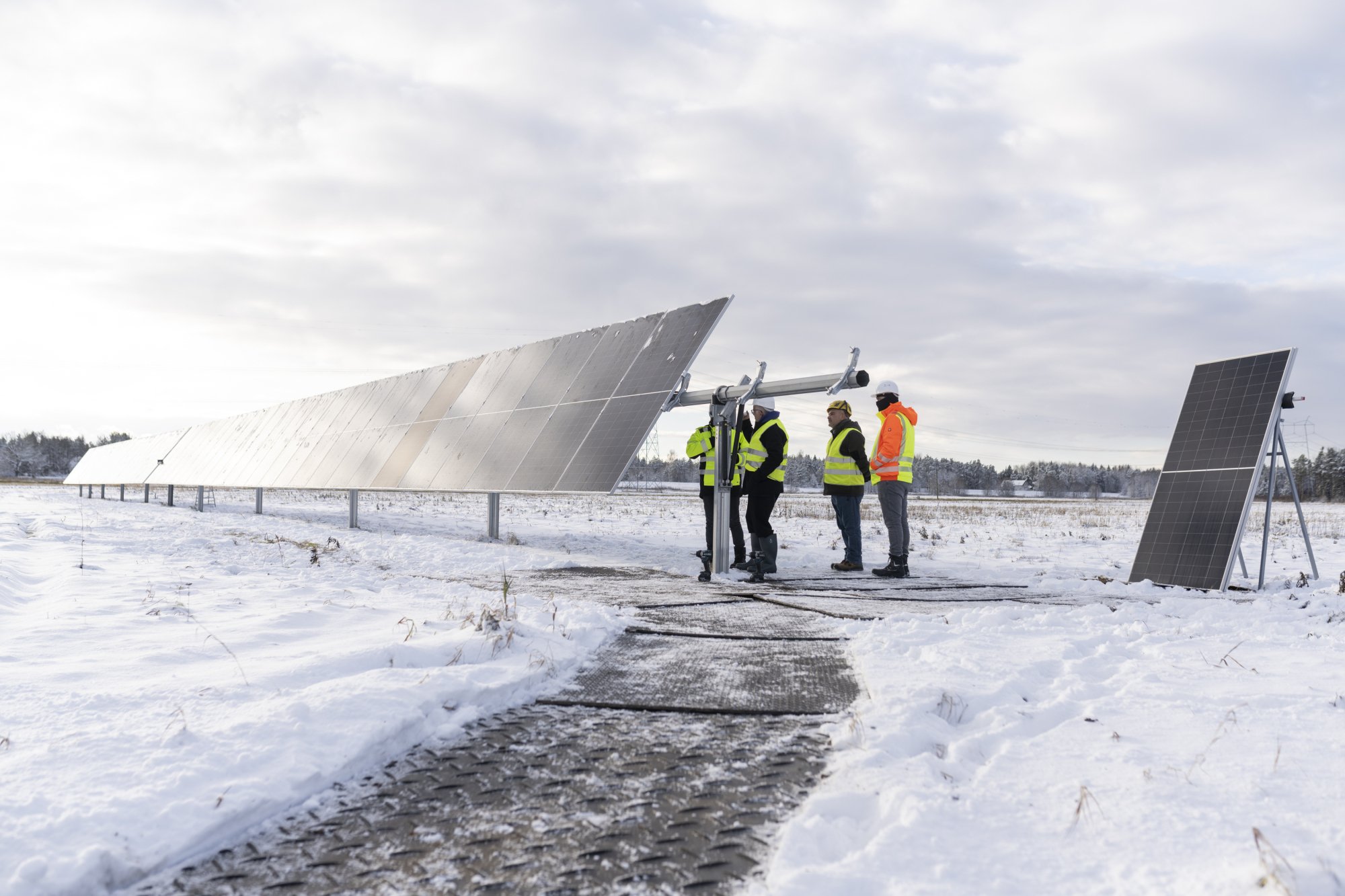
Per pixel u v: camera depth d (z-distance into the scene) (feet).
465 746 9.57
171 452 97.19
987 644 14.87
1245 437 26.55
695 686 12.29
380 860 6.68
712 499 33.40
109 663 12.25
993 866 6.22
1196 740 9.20
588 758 9.13
